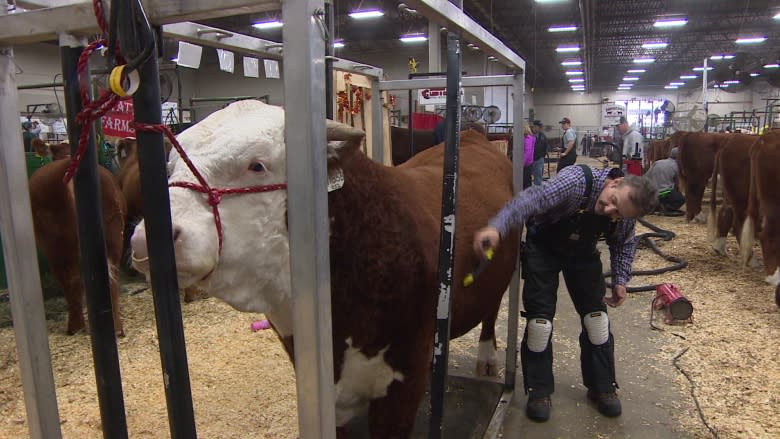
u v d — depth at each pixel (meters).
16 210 1.25
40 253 5.50
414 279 1.72
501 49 2.34
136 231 1.19
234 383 3.39
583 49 26.52
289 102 0.92
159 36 1.06
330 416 1.03
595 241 2.84
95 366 1.17
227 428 2.87
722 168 6.61
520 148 2.99
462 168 2.73
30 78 18.67
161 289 1.03
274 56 2.18
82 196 1.11
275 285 1.46
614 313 4.74
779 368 3.60
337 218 1.58
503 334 4.22
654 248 7.07
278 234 1.42
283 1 0.90
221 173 1.32
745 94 38.00
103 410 1.19
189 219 1.26
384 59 27.33
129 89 0.92
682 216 10.09
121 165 6.12
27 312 1.28
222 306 4.91
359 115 4.00
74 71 1.11
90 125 1.03
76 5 1.08
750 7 20.73
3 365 3.79
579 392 3.33
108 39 0.94
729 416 3.03
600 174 2.63
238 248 1.35
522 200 2.30
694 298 5.12
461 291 2.15
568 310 4.85
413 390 1.84
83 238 1.12
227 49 2.00
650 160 14.88
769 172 5.31
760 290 5.34
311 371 0.99
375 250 1.64
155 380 3.46
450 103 1.66
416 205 1.89
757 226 5.86
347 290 1.62
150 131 0.98
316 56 0.91
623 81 42.66
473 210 2.33
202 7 0.98
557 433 2.87
